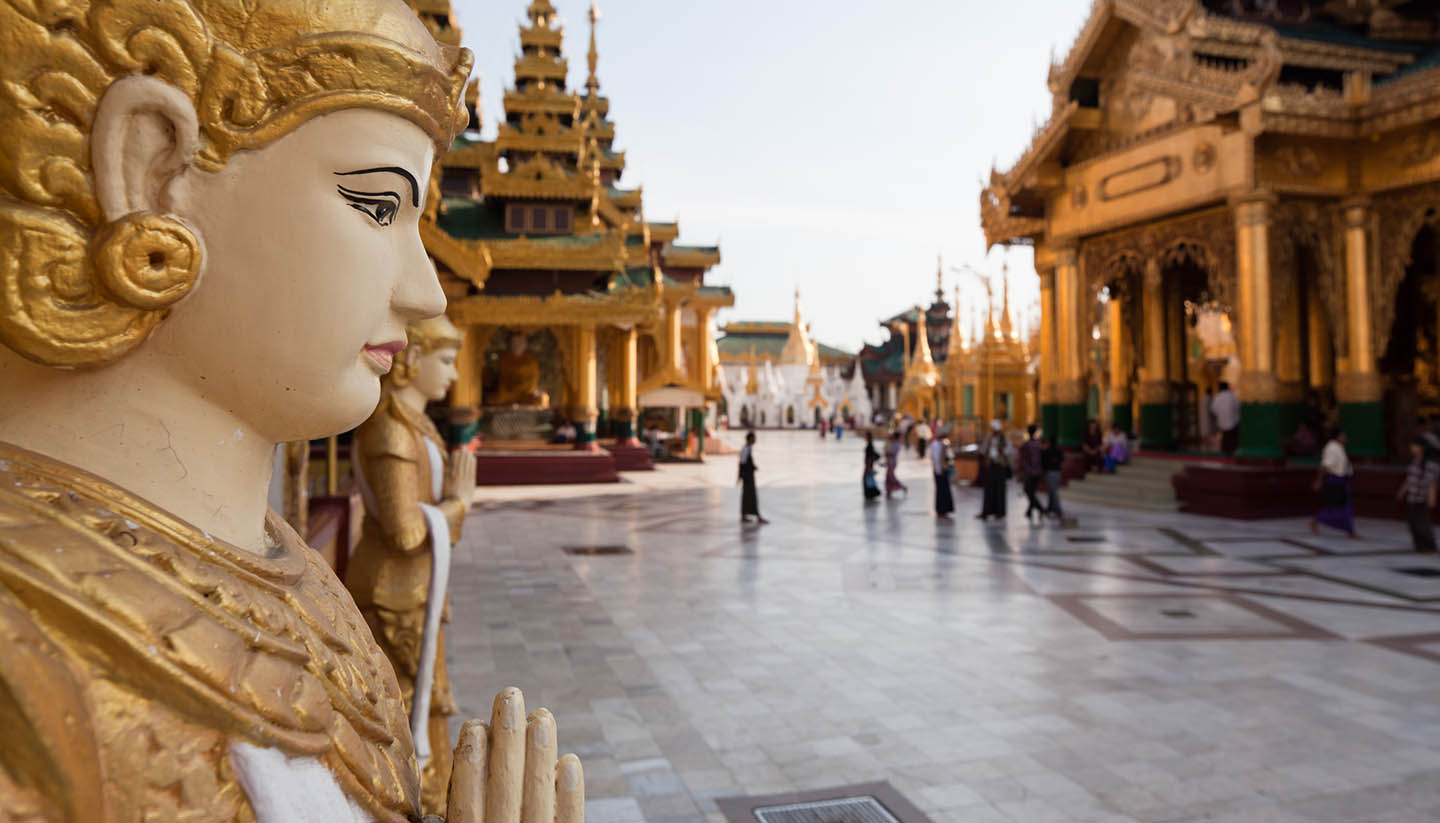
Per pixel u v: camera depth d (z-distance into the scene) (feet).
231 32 3.09
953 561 39.75
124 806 2.54
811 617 28.84
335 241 3.30
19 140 2.83
